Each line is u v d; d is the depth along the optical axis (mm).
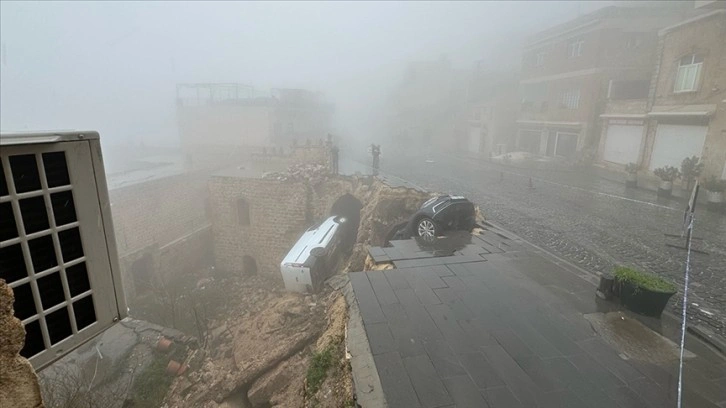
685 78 18609
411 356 4906
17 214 2209
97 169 2689
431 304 6305
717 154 16469
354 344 5270
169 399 9898
